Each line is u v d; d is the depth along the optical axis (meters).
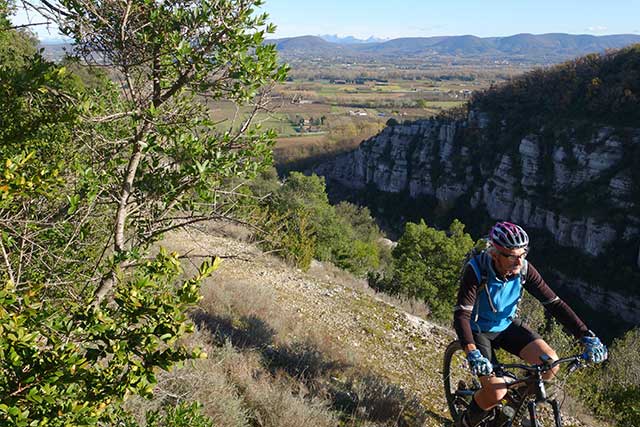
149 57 2.96
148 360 1.99
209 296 7.12
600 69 77.50
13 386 1.75
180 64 2.90
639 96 68.88
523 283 3.62
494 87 94.94
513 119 86.06
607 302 62.19
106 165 3.13
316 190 32.97
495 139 87.62
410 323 9.51
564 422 6.25
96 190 2.86
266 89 3.13
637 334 18.38
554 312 3.64
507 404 3.47
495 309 3.65
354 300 10.17
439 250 30.36
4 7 2.86
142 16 2.96
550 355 3.49
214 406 4.00
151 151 2.99
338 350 6.68
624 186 63.94
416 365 7.35
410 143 104.50
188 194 3.26
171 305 2.00
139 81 3.13
